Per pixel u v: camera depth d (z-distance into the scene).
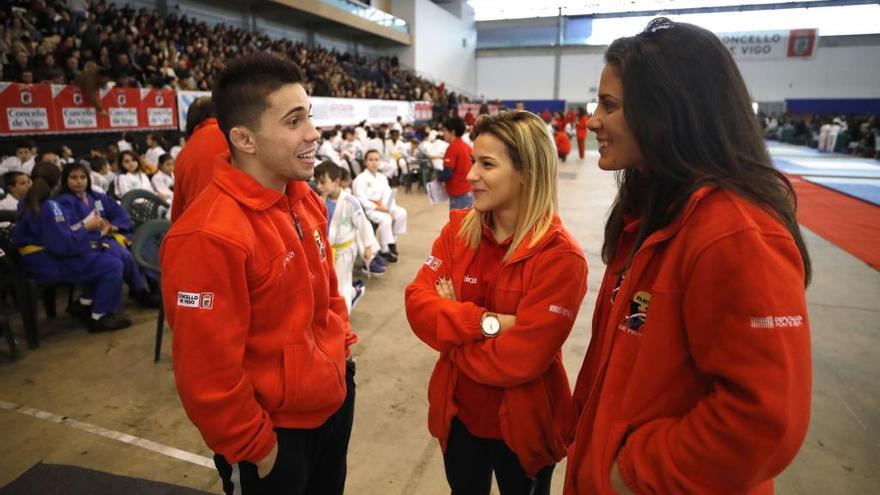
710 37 0.77
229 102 1.06
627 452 0.80
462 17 28.62
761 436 0.66
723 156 0.76
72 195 3.43
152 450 2.21
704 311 0.72
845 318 3.62
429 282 1.43
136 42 11.20
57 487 1.91
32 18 9.16
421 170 9.93
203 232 0.99
